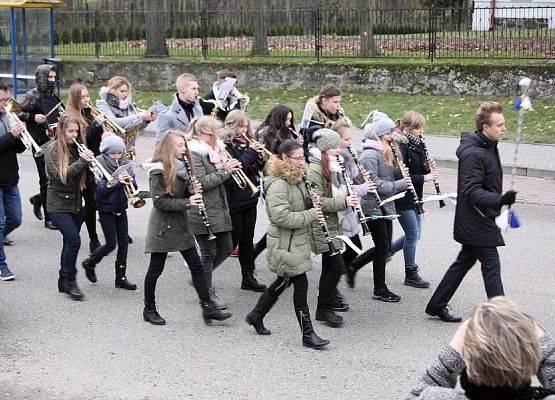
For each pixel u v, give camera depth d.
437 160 14.30
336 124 7.80
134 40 22.56
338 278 7.23
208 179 7.43
